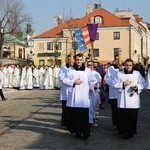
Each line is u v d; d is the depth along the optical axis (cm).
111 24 6888
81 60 1071
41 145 999
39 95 2744
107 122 1398
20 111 1739
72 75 1059
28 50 9319
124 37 6844
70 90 1066
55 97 2544
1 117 1541
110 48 6888
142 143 1034
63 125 1257
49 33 7238
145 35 9638
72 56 1190
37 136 1125
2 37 6862
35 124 1350
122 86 1076
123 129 1088
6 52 8300
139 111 1755
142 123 1388
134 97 1077
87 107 1062
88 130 1077
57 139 1079
